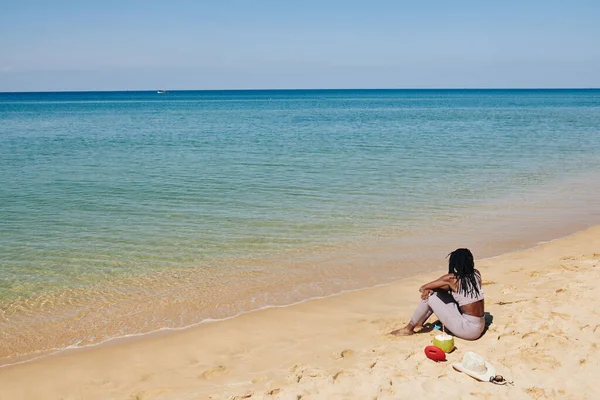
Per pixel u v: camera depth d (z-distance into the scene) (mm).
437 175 20547
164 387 6008
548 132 40406
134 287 9438
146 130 45000
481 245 11844
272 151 28438
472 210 15031
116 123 55219
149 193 17109
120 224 13445
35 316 8266
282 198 16469
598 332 6684
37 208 15062
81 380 6289
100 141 34719
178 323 7984
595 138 35125
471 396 5406
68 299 8914
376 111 86125
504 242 12062
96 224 13430
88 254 11156
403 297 8875
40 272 10133
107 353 7000
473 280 6742
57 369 6578
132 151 28641
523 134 38812
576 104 111438
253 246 11734
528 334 6695
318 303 8656
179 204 15609
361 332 7398
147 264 10594
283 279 9812
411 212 14805
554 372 5836
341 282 9664
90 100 179250
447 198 16531
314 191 17484
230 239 12234
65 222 13602
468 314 6703
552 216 14398
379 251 11438
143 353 6980
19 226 13211
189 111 88625
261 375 6164
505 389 5535
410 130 43750
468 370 5805
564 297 7953
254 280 9758
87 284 9570
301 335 7395
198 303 8734
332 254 11234
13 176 20266
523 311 7484
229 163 23734
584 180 19531
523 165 23125
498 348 6438
